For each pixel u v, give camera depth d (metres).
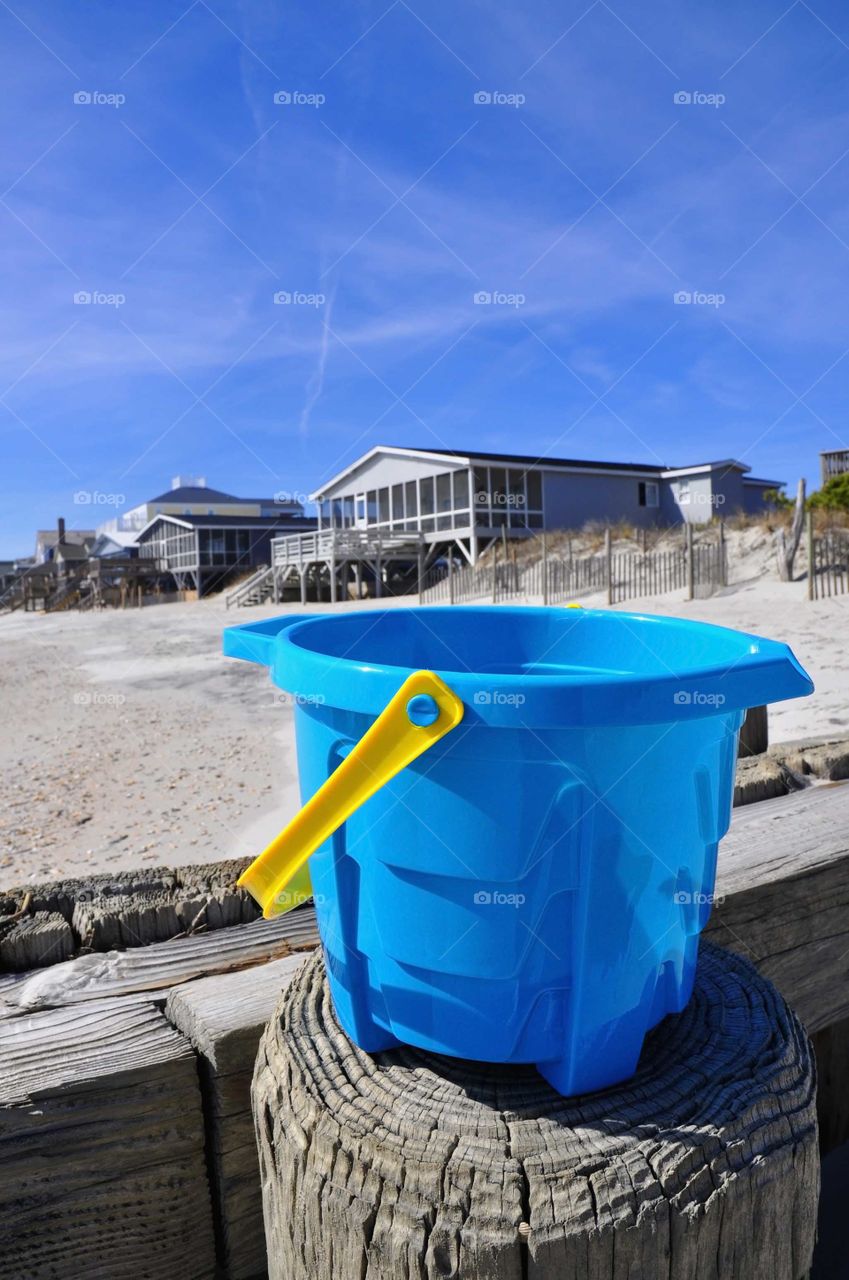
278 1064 1.10
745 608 14.59
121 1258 1.16
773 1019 1.17
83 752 10.35
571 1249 0.85
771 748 2.67
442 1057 1.07
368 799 0.94
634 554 20.11
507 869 0.89
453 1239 0.86
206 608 33.38
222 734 10.89
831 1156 2.05
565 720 0.82
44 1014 1.30
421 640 1.43
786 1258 0.97
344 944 1.03
